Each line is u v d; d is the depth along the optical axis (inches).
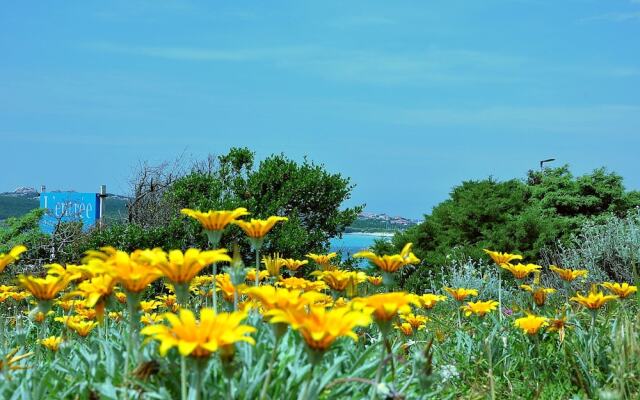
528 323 217.0
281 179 593.0
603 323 238.8
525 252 634.2
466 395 205.6
